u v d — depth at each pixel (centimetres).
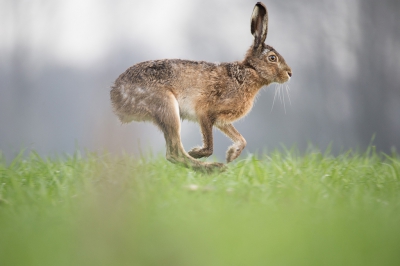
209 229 764
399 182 1212
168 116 1449
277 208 952
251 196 1023
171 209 930
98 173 1222
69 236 738
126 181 1083
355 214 889
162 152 1647
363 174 1311
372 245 709
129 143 664
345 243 712
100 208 763
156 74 1469
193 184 1168
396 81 6550
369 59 6562
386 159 1580
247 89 1584
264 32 1596
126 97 1458
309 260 655
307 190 1079
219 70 1547
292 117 6041
